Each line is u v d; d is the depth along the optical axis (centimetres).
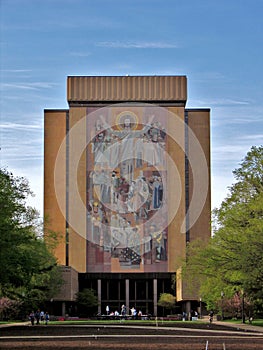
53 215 17125
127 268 16925
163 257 16950
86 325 9600
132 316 14212
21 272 7912
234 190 8650
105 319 14225
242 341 5341
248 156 8625
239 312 12000
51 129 17488
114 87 17550
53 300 14850
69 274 14988
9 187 8156
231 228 8400
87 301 15912
